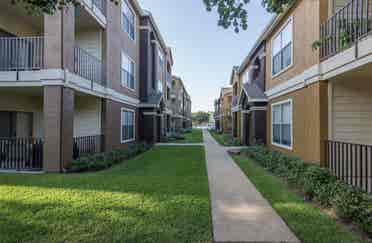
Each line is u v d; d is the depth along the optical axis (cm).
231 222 419
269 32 1345
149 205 491
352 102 754
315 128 785
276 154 981
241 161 1074
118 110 1315
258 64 1703
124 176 752
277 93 1226
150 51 1878
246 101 1697
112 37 1203
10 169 831
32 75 805
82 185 636
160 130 2041
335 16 694
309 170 630
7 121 1062
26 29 1102
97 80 1088
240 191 604
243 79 2228
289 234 375
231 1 446
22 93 1067
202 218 431
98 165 866
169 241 351
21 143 841
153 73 1964
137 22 1692
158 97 1830
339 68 659
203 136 2869
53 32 800
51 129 799
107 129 1157
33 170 822
